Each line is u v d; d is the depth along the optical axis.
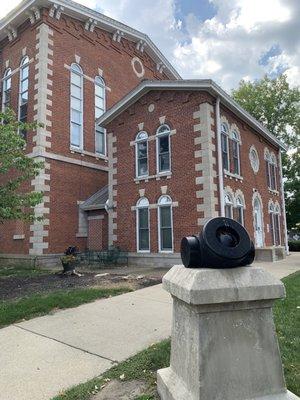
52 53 20.06
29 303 8.04
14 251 19.36
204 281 3.06
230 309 3.11
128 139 18.23
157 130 16.98
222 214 15.21
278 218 23.94
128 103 18.08
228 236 3.39
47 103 19.41
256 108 36.97
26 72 20.67
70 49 21.17
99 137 22.50
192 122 15.78
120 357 4.96
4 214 11.32
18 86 20.88
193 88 15.76
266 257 17.69
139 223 17.33
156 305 8.02
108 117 18.84
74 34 21.55
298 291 8.88
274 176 24.25
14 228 19.58
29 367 4.71
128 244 17.55
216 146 15.70
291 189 34.03
